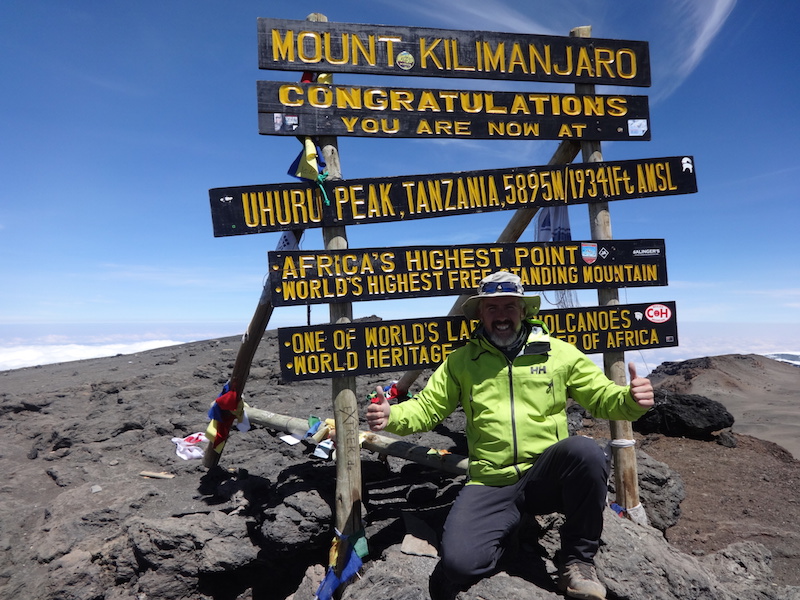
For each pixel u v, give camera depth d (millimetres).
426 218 4074
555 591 3035
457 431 6066
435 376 3367
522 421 3039
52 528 4469
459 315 4102
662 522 5016
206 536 3980
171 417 7070
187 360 12109
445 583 3049
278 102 3750
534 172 4293
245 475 5043
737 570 3971
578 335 4379
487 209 4199
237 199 3715
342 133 3879
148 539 3965
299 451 5469
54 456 6355
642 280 4488
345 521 3650
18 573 4109
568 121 4383
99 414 7586
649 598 3025
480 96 4184
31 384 11039
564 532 2986
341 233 3908
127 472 5598
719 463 7125
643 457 5414
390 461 4965
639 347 4473
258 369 8906
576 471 2803
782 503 5910
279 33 3770
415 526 3773
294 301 3777
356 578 3521
